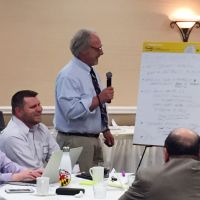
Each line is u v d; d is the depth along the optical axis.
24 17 5.73
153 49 3.72
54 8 5.84
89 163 3.91
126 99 6.23
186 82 3.65
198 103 3.64
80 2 5.95
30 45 5.77
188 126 3.63
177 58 3.68
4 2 5.65
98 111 3.95
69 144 3.90
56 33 5.86
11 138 3.41
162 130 3.67
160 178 2.17
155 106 3.70
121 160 5.29
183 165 2.20
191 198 2.12
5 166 3.31
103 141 4.54
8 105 5.69
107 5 6.09
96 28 6.04
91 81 3.97
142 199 2.18
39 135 3.61
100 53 3.99
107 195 2.81
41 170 3.14
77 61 3.95
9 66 5.70
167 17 6.38
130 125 6.21
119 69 6.19
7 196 2.75
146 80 3.72
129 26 6.20
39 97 5.82
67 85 3.87
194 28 6.46
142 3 6.25
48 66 5.84
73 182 3.13
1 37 5.66
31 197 2.73
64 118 3.91
